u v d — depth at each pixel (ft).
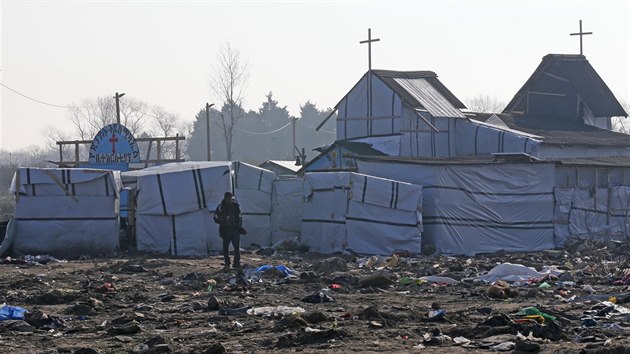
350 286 161.89
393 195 246.68
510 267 178.09
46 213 236.84
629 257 198.70
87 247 237.66
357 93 393.09
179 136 331.57
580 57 490.90
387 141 381.60
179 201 240.94
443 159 277.64
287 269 183.01
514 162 274.57
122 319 118.11
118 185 244.42
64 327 114.42
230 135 625.82
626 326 107.24
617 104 498.28
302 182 273.13
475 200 263.70
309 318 113.39
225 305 132.46
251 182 275.80
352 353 91.71
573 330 103.96
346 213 248.32
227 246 197.57
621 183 318.86
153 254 238.68
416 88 396.37
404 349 93.66
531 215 276.00
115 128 321.52
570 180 294.46
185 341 101.81
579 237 284.82
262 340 100.63
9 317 120.57
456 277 178.19
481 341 97.25
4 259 225.15
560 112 486.38
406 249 246.88
